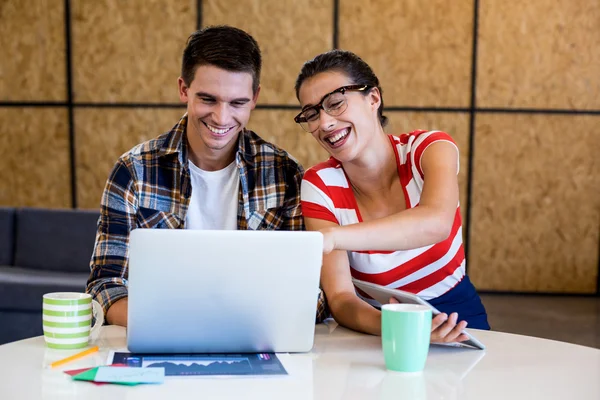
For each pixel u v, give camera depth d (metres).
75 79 5.33
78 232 3.94
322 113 1.69
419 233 1.54
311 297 1.35
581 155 5.43
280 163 2.06
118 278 1.81
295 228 2.04
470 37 5.32
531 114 5.39
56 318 1.40
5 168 5.41
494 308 4.98
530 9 5.30
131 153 1.97
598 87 5.38
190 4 5.26
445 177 1.66
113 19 5.28
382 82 5.35
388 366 1.28
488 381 1.22
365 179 1.79
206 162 1.97
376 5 5.29
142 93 5.34
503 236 5.48
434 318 1.39
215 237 1.28
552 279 5.51
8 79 5.34
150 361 1.31
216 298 1.31
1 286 3.47
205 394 1.13
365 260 1.77
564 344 1.48
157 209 1.97
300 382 1.20
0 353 1.37
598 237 5.49
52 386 1.16
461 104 5.38
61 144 5.39
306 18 5.30
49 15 5.27
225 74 1.73
